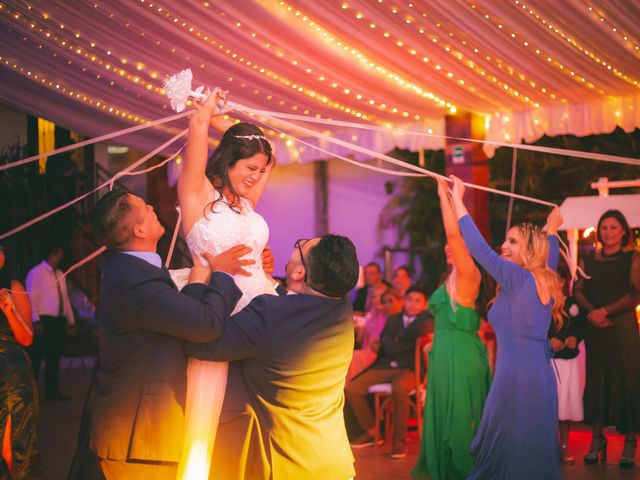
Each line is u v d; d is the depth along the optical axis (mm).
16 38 5262
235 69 5473
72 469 2926
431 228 12914
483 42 4918
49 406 7996
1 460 4051
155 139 7062
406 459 5742
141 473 2727
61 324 8398
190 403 2752
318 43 5059
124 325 2705
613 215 5770
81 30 5090
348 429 6398
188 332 2625
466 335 4977
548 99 6008
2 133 9523
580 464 5613
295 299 2789
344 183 13945
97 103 6062
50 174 9938
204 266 2885
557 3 4367
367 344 6879
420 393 5973
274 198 14352
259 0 4570
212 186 3000
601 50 4875
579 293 5746
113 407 2727
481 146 6590
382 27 4805
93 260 10477
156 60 5387
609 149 10195
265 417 2730
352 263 2830
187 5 4676
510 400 4145
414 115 6586
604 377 5590
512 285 4164
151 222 2846
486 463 4203
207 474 2727
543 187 10828
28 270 9039
